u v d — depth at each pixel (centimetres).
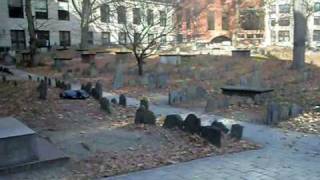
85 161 785
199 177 711
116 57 3186
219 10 5941
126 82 2036
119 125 1067
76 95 1464
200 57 3095
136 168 756
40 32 5184
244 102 1459
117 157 812
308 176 720
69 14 5472
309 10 4947
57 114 1175
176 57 2831
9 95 1528
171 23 4103
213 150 875
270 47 4375
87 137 942
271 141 978
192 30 5131
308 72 2117
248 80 1778
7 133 716
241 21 6006
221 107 1398
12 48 4916
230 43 5481
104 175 720
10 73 2681
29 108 1244
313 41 6950
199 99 1575
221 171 744
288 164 789
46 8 5256
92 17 4875
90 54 3156
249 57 3056
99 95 1465
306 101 1448
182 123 998
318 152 879
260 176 719
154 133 977
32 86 1816
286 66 2458
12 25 4994
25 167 714
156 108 1446
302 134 1045
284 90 1683
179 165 777
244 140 974
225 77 2131
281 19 6938
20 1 5041
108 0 4894
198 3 4531
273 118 1176
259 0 5838
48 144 845
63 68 2866
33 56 3319
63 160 755
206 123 1184
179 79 2123
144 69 2502
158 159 809
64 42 5447
